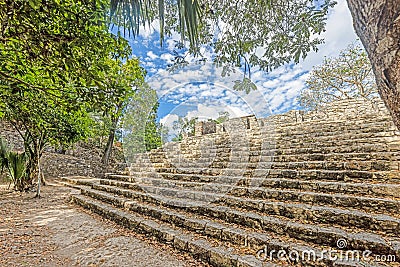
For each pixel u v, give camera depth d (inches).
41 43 71.3
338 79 453.7
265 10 113.5
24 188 283.9
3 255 106.5
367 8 32.0
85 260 103.2
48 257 106.2
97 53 87.3
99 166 498.3
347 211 99.0
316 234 91.4
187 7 79.5
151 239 126.3
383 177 122.8
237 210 126.7
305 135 231.0
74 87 90.3
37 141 265.3
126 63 370.6
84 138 291.9
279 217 112.0
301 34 113.3
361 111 284.8
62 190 302.5
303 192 126.1
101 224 155.9
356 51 437.1
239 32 124.4
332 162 149.8
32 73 95.3
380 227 87.7
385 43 29.3
